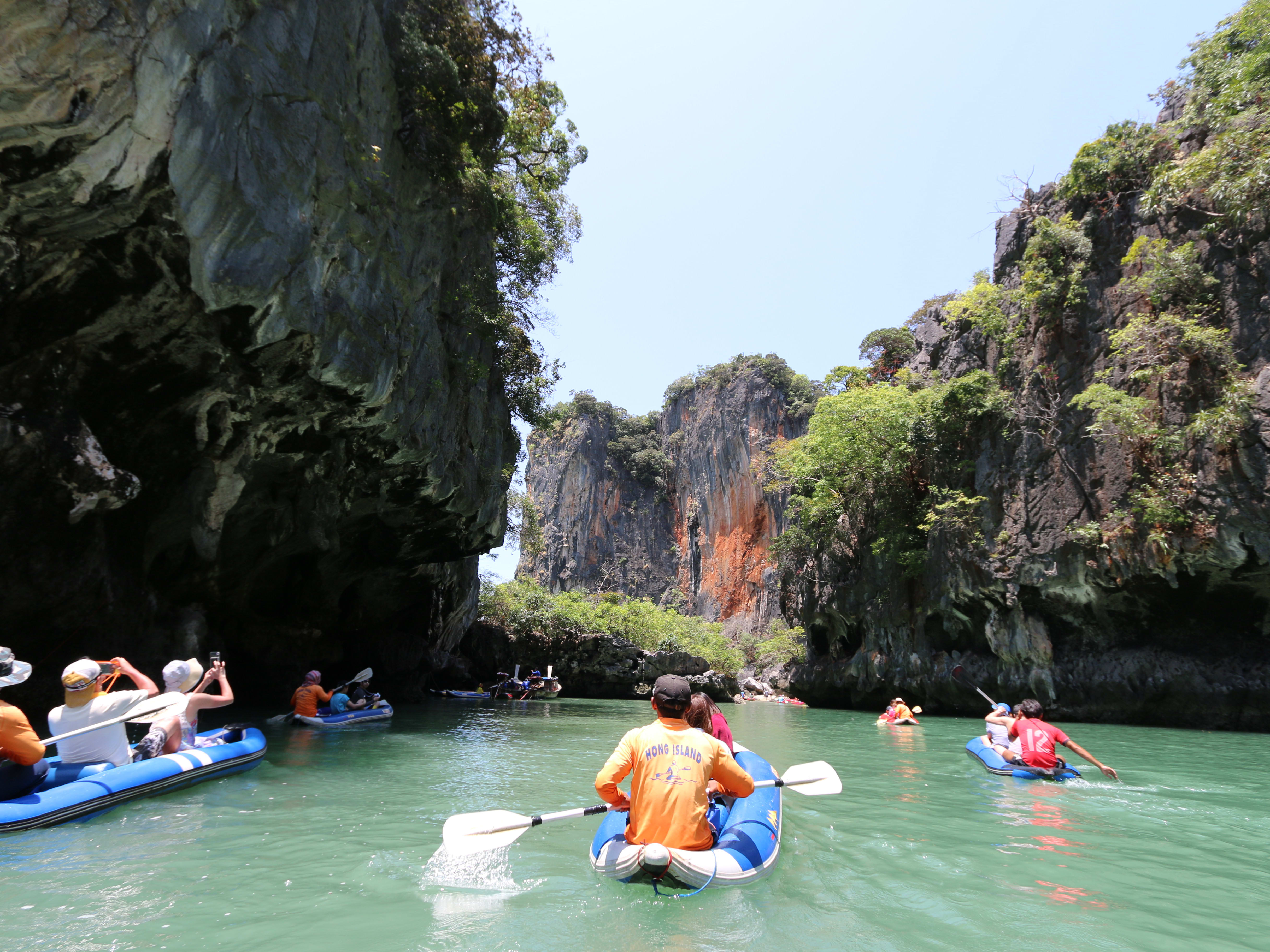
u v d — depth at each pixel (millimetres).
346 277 10281
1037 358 19641
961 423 21312
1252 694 15367
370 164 10547
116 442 9773
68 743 5465
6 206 7418
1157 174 17203
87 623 10258
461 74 12383
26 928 2980
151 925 3053
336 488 13352
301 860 4113
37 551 9133
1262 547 14594
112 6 7062
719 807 4379
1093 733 14367
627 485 79000
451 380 14875
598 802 6168
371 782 6949
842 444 24594
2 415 8203
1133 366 17031
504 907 3311
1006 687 19328
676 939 2918
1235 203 14852
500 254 16703
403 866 3988
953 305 22734
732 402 69062
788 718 19906
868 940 2961
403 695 21297
